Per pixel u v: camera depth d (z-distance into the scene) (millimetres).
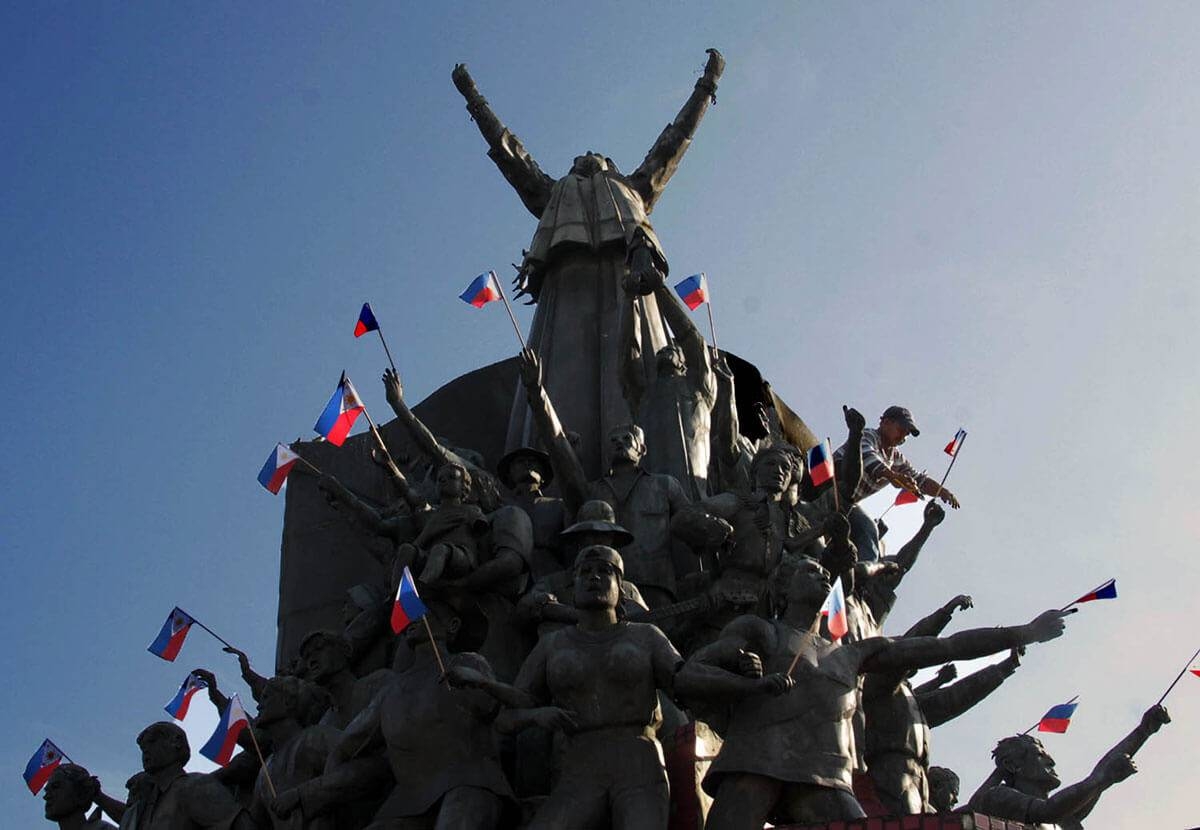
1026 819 18109
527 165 27641
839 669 15266
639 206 26547
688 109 28172
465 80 28047
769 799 14625
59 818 20141
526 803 15914
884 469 22375
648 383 23391
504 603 18844
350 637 20328
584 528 18109
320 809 16172
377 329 20906
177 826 17328
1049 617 15633
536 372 20312
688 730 16078
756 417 25672
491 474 23062
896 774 18500
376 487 24625
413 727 15859
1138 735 18062
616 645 15320
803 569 15828
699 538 18906
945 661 15609
